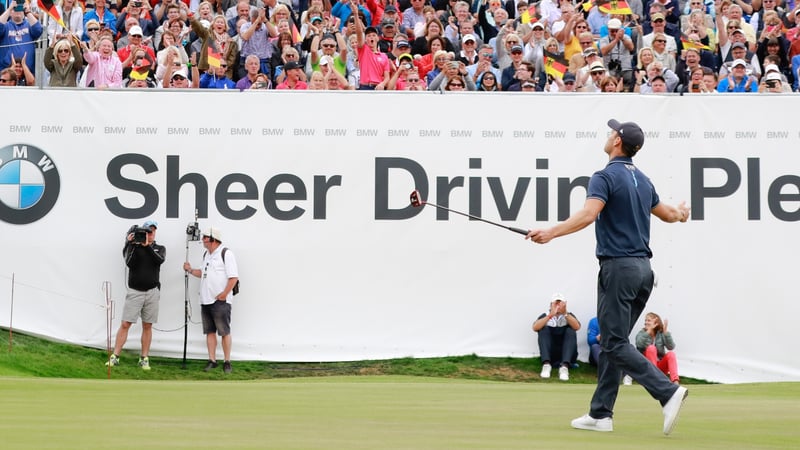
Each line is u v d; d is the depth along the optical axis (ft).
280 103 105.60
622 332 46.96
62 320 104.37
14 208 104.53
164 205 105.09
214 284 102.01
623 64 120.98
